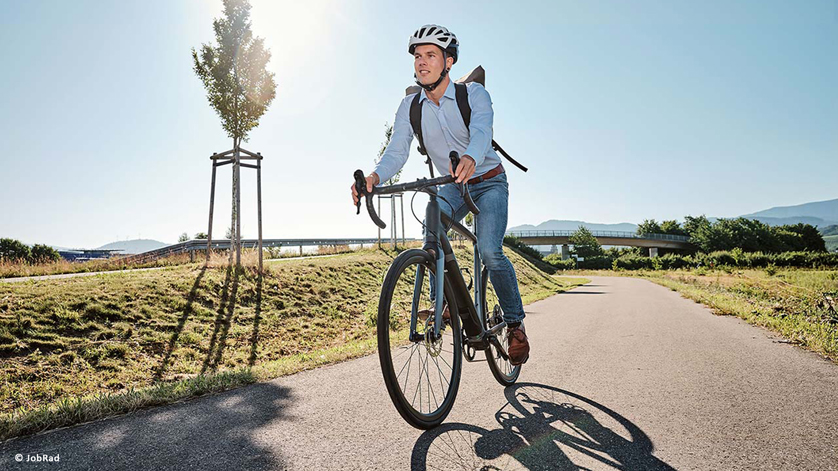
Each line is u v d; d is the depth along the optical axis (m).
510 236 58.91
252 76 11.52
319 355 4.48
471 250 3.04
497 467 1.92
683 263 71.69
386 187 2.34
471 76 2.83
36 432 2.31
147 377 6.32
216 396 2.99
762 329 6.52
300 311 10.62
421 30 2.55
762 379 3.45
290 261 15.01
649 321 7.71
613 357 4.42
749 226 98.69
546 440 2.22
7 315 6.64
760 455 2.04
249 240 23.52
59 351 6.30
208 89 11.66
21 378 5.58
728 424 2.45
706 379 3.48
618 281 32.16
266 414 2.60
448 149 2.82
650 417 2.57
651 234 108.75
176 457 2.00
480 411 2.68
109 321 7.44
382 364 2.06
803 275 33.53
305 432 2.32
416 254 2.25
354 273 14.43
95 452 2.05
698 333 6.14
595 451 2.10
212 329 8.45
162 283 9.44
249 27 11.66
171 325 8.05
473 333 2.79
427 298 2.49
